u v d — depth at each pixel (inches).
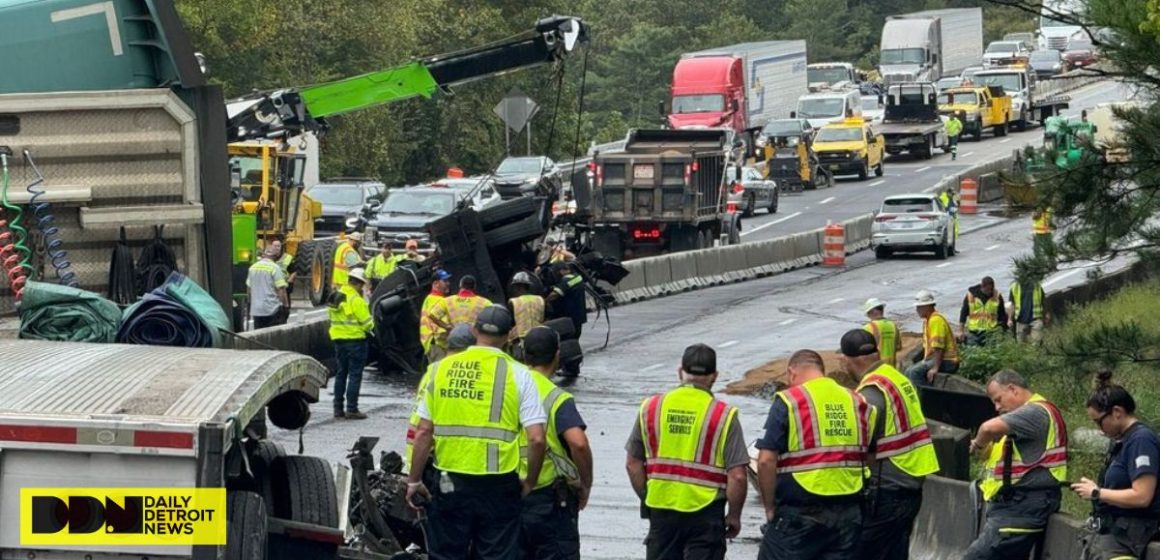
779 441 527.5
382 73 1272.1
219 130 652.1
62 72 656.4
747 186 3029.0
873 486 550.0
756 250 2166.6
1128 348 859.4
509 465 485.4
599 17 6855.3
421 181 3794.3
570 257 1309.1
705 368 536.1
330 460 882.1
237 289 1480.1
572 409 508.4
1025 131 4640.8
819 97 3946.9
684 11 7012.8
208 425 414.6
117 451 414.3
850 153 3553.2
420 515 523.2
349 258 1576.0
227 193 650.2
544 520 514.9
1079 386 919.7
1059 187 828.6
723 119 3698.3
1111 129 845.8
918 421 561.0
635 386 1226.0
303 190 1878.7
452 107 3745.1
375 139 3284.9
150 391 441.1
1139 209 816.3
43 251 614.9
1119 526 549.3
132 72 658.8
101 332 534.0
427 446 490.3
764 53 3961.6
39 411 418.6
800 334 1537.9
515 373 488.7
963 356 1228.5
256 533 437.1
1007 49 5620.1
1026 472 598.5
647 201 2242.9
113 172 626.8
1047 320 1421.0
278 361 488.1
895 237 2337.6
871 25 7401.6
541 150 3905.0
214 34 2635.3
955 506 718.5
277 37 2938.0
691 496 530.0
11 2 653.3
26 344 505.0
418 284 1225.4
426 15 3595.0
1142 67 801.6
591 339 1494.8
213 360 485.1
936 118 4047.7
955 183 3147.1
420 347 1245.1
